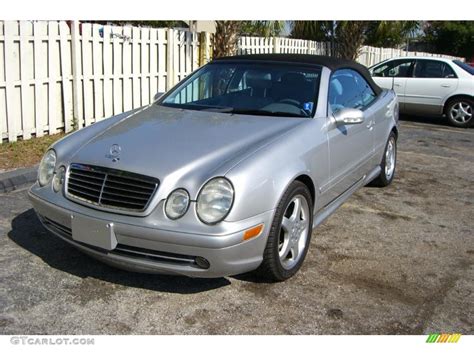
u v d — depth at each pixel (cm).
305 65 428
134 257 295
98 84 776
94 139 345
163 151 312
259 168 297
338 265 367
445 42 3453
